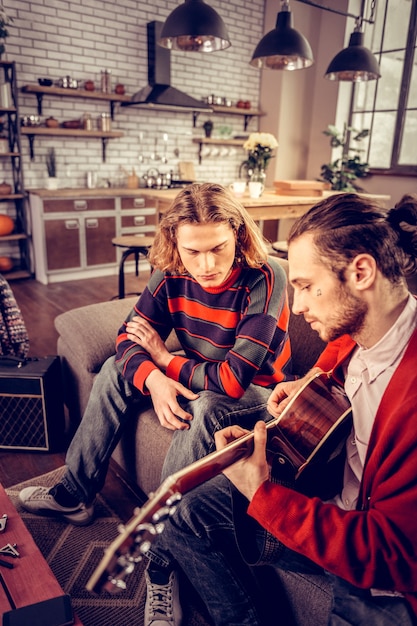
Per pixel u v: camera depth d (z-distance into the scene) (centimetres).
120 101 527
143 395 149
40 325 352
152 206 518
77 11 482
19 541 99
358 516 70
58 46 480
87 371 177
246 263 128
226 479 109
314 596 94
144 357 139
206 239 115
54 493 150
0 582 89
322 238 70
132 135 551
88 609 125
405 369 69
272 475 90
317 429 90
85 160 525
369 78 423
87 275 496
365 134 552
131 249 355
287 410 92
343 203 72
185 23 305
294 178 648
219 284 124
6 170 479
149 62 538
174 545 108
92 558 141
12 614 81
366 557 67
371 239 69
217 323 136
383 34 564
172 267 137
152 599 115
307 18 586
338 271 70
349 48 398
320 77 615
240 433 90
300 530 72
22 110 477
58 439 194
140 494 171
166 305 145
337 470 95
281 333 131
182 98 526
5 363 189
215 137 614
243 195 390
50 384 184
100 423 144
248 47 612
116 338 166
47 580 89
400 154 574
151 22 518
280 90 602
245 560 90
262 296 126
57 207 457
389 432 68
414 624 71
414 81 546
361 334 77
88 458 145
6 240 493
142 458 149
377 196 482
